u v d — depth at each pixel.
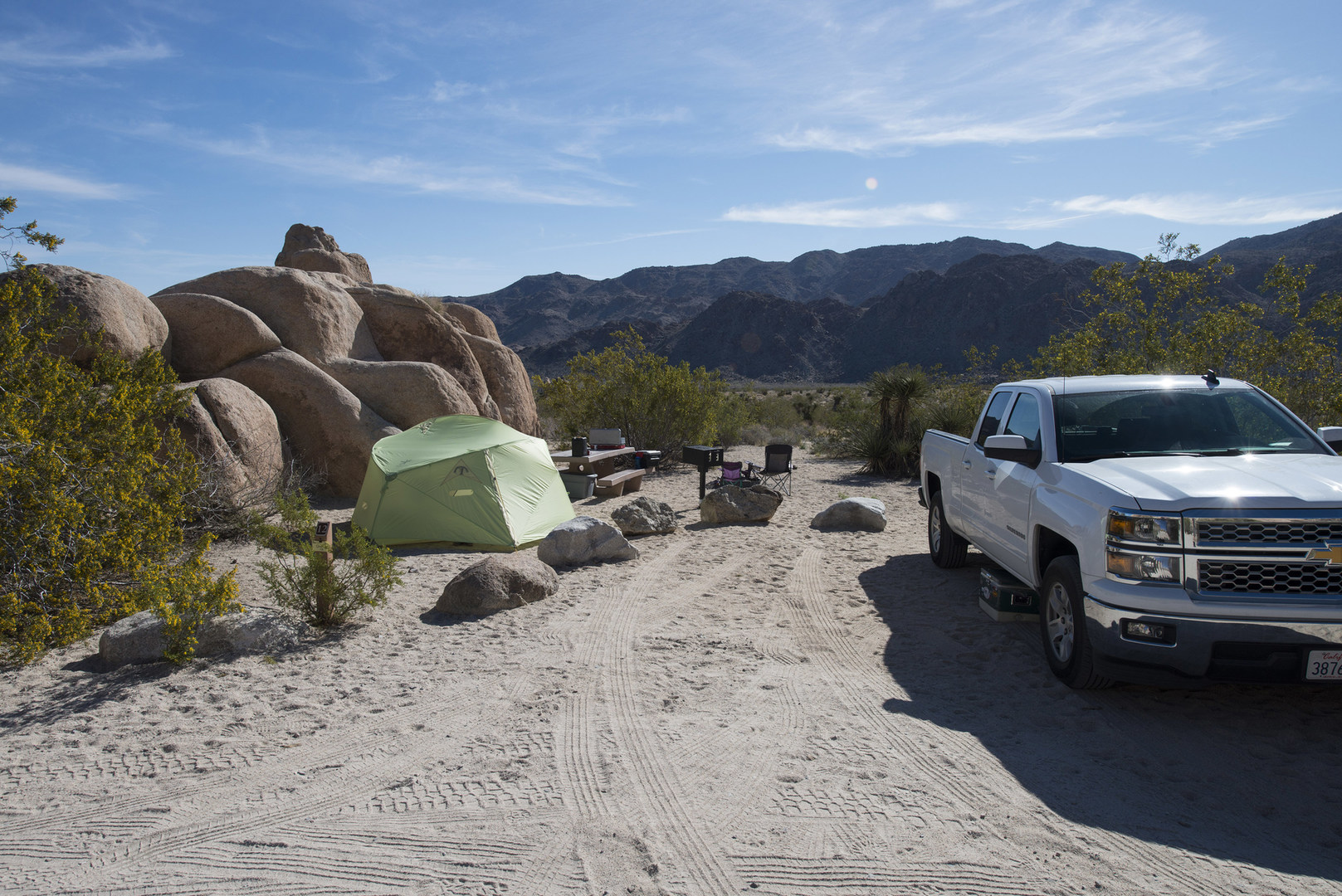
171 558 8.20
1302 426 5.44
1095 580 4.50
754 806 3.59
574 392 19.11
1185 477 4.53
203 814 3.62
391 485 9.61
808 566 8.51
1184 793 3.70
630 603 7.11
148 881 3.11
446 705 4.85
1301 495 4.17
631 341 19.91
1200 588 4.16
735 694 5.00
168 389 8.11
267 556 8.79
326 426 12.16
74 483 6.38
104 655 5.63
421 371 13.53
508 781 3.88
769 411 31.58
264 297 13.55
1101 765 3.98
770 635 6.21
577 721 4.59
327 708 4.84
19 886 3.09
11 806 3.73
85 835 3.47
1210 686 4.96
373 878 3.08
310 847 3.31
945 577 7.95
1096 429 5.58
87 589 6.23
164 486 7.19
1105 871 3.06
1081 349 14.05
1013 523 5.88
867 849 3.23
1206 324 12.55
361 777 3.94
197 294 12.80
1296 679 4.07
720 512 11.03
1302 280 11.96
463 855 3.23
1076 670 4.80
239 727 4.58
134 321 11.11
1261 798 3.65
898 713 4.66
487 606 6.82
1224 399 5.72
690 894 2.94
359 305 15.14
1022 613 6.30
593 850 3.24
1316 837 3.33
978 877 3.02
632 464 15.27
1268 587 4.10
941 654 5.69
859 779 3.84
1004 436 5.69
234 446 10.39
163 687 5.20
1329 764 3.97
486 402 15.62
